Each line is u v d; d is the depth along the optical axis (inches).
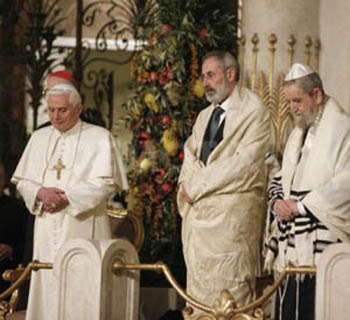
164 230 709.3
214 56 546.3
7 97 876.6
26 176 566.6
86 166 553.0
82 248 447.8
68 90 555.2
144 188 703.1
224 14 748.6
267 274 595.2
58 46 877.8
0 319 462.0
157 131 707.4
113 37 871.7
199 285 531.8
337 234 469.7
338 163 477.4
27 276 484.7
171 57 697.6
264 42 692.1
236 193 527.5
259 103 542.0
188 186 534.6
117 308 458.3
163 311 721.0
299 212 472.7
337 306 406.6
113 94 865.5
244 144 532.4
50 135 569.3
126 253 465.1
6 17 877.2
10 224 672.4
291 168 495.8
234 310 419.8
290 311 478.0
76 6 887.7
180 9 714.2
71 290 450.3
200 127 556.1
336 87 681.0
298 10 691.4
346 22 677.3
